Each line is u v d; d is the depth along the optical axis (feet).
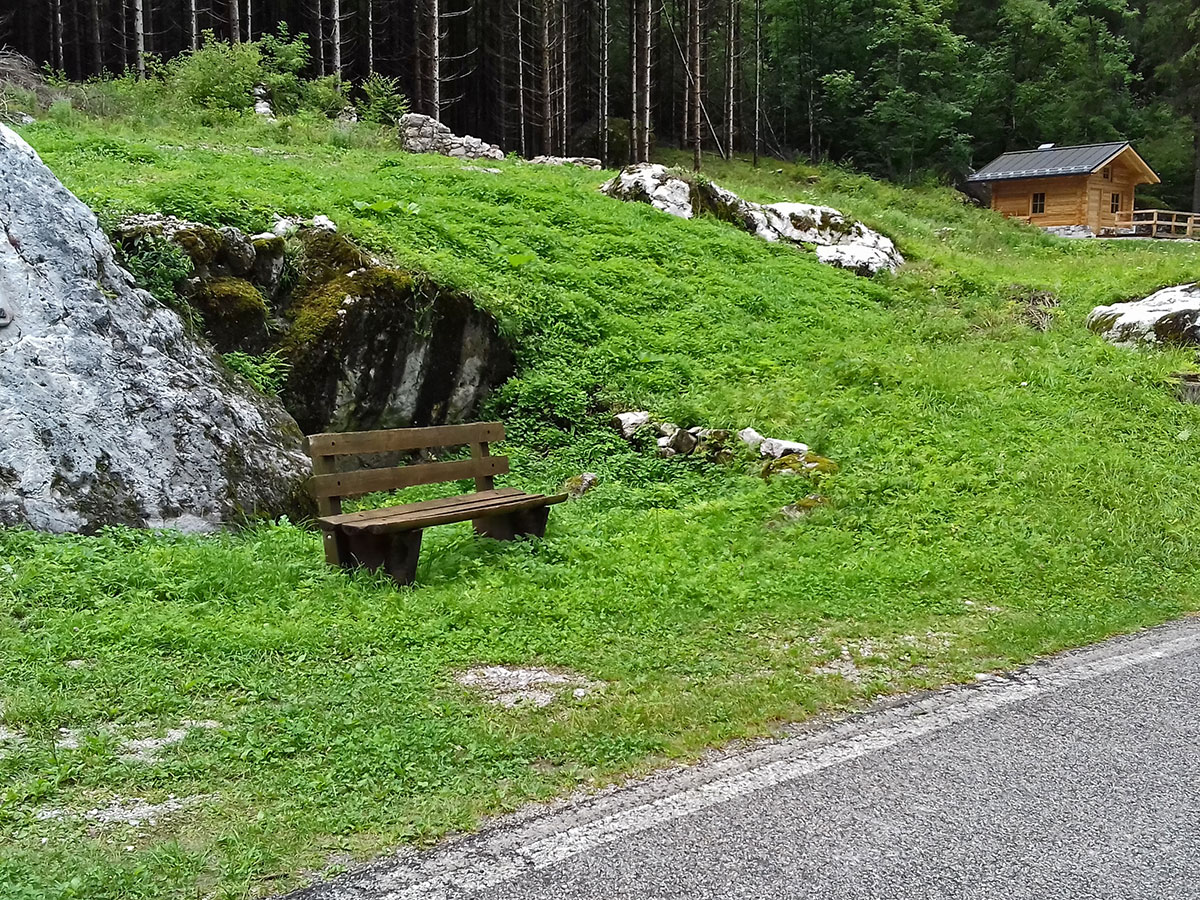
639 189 58.70
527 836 10.34
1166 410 34.81
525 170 62.59
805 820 10.77
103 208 28.40
